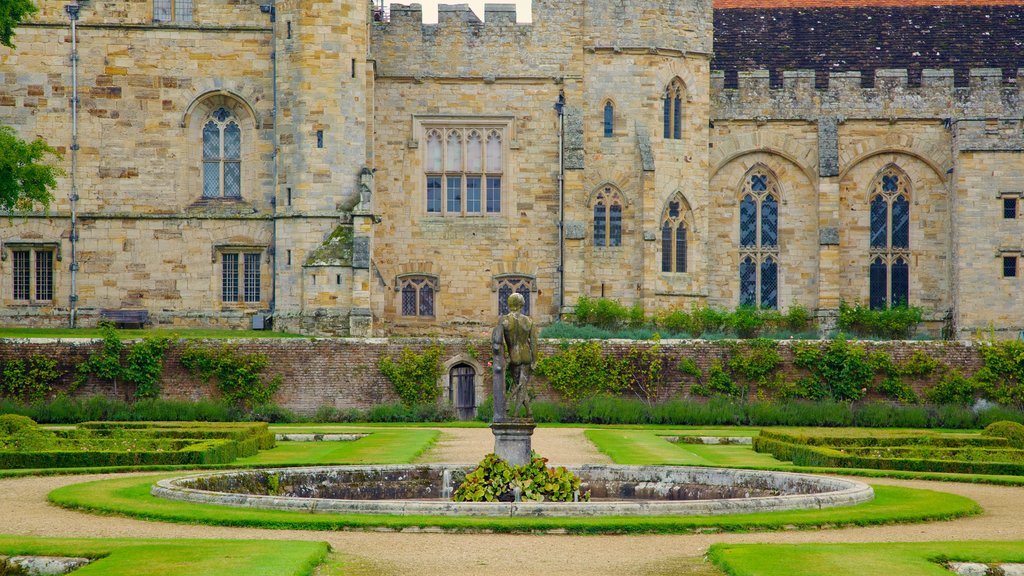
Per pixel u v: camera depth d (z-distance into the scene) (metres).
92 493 30.84
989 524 27.70
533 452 31.64
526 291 69.25
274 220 65.62
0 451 38.59
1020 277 68.62
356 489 34.00
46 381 57.81
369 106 66.31
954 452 41.12
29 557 22.67
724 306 71.12
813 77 71.00
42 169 59.19
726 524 26.45
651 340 60.91
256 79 66.31
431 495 34.09
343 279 63.81
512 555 23.95
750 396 59.69
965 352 60.06
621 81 68.69
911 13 76.31
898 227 71.31
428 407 58.88
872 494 30.62
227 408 57.94
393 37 69.06
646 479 34.53
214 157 66.75
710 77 70.88
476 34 69.12
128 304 66.12
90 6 65.94
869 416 58.28
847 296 71.12
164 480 31.97
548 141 69.19
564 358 59.53
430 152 69.38
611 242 68.69
